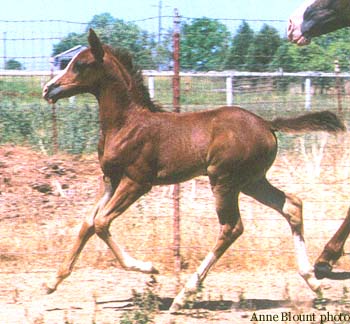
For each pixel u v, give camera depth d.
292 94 11.52
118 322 7.04
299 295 7.86
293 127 7.67
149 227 10.08
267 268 9.02
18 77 12.97
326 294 8.03
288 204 7.85
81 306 7.58
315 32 7.88
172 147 7.53
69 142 13.52
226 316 7.27
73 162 13.14
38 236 9.89
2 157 13.05
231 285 8.38
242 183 7.57
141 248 9.34
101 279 8.59
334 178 12.41
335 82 11.52
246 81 11.36
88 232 7.61
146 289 7.57
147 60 9.51
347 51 12.34
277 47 10.82
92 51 7.52
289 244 9.57
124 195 7.50
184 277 8.66
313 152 13.04
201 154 7.53
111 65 7.54
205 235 9.68
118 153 7.48
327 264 8.04
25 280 8.51
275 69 11.35
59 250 9.46
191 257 9.14
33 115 13.88
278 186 12.30
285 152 13.55
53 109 13.05
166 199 11.80
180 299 7.40
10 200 11.58
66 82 7.56
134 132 7.48
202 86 10.90
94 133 13.61
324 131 7.71
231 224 7.57
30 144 13.71
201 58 10.71
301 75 10.79
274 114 11.06
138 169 7.49
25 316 7.15
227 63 10.71
